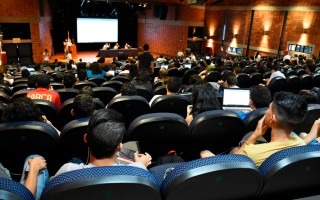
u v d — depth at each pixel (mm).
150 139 2320
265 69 8789
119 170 1109
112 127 1399
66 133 2252
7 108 2230
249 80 6875
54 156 2340
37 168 1713
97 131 1377
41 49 15031
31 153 2164
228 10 18438
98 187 1053
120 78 6133
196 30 20594
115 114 1491
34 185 1598
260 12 16250
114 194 1098
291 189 1441
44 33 15930
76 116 2562
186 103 3432
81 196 1066
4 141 2043
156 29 21234
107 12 20547
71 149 2393
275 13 15391
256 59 14406
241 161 1250
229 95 4082
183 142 2441
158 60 12648
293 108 1562
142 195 1144
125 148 2254
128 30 23031
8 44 14406
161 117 2230
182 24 19188
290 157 1292
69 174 1074
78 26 19828
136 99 3199
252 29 16922
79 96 2566
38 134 2061
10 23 14180
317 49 13492
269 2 15633
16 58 14766
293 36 14617
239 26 17734
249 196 1398
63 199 1054
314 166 1340
